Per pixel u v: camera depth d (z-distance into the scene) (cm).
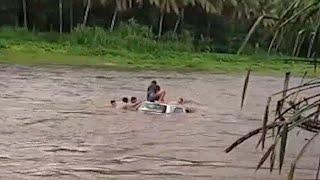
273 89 3762
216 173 1397
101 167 1412
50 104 2538
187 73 4688
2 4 5909
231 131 2052
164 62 5375
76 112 2345
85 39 5650
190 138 1869
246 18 6462
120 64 5047
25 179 1279
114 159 1505
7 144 1634
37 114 2231
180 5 6316
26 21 5938
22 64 4522
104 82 3600
